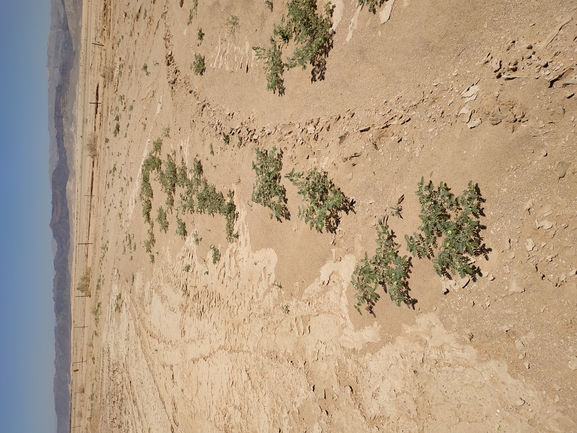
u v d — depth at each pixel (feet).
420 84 14.60
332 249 17.87
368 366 15.96
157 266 34.17
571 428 10.86
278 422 19.31
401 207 15.15
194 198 28.37
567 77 11.09
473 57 13.09
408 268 14.78
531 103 11.84
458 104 13.48
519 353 11.92
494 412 12.32
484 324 12.71
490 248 12.63
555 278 11.33
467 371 13.01
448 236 13.41
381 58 15.87
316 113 18.62
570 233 11.10
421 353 14.26
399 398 14.73
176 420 28.25
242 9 23.81
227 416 22.71
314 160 18.79
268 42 21.65
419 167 14.65
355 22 16.85
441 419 13.50
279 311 20.26
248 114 23.06
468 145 13.29
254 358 21.38
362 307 16.38
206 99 27.30
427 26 14.28
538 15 11.64
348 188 17.17
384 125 15.72
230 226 24.34
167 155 32.60
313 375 18.02
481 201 12.86
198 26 28.84
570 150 11.13
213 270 25.89
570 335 11.00
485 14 12.76
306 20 18.70
